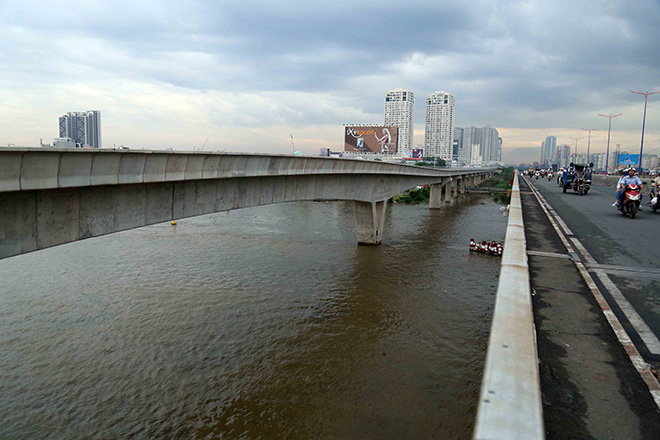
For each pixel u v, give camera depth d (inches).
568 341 190.9
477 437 76.3
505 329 120.8
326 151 4416.8
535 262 340.2
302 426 485.1
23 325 736.3
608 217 745.0
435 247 1395.2
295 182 1016.9
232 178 773.9
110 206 533.0
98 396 540.1
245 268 1098.7
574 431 129.1
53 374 586.9
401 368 605.0
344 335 708.0
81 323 746.8
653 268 360.5
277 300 866.8
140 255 1221.1
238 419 498.0
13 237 425.1
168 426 486.3
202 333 712.4
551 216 722.8
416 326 745.0
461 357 636.7
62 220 473.4
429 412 506.9
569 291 263.0
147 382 571.2
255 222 1867.6
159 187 607.5
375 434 470.6
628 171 762.2
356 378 580.1
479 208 2655.0
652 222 677.9
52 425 486.9
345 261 1186.6
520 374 96.1
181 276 1021.8
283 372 595.2
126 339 689.0
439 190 2554.1
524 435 76.2
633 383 155.9
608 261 388.2
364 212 1403.8
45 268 1075.3
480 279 1023.0
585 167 1414.9
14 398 533.6
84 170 465.4
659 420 134.4
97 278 997.8
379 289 939.3
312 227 1750.7
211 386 562.3
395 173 1576.0
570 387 153.4
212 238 1481.3
